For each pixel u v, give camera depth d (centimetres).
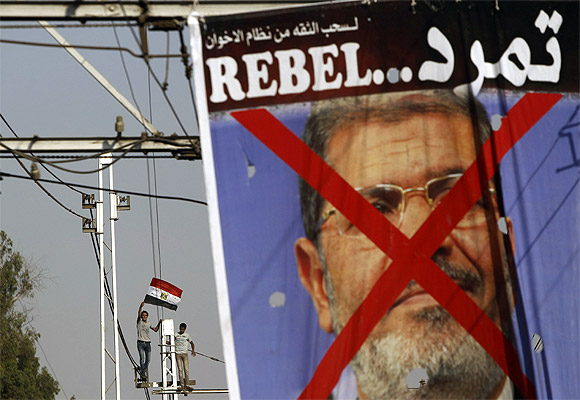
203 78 5075
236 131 5056
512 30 5281
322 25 5181
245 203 5003
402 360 4938
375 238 5022
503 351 4972
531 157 5172
